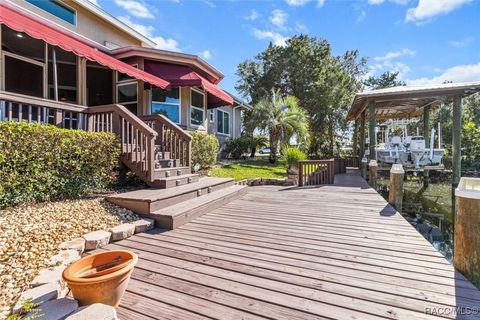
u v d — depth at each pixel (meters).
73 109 5.02
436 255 2.82
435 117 18.03
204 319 1.78
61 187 4.07
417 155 10.31
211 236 3.48
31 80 7.25
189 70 9.43
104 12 9.48
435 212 7.39
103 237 3.10
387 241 3.27
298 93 20.14
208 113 12.70
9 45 6.97
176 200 4.63
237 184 7.76
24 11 6.32
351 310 1.87
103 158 4.67
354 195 6.54
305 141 13.16
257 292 2.11
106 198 4.32
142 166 5.18
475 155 14.00
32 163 3.63
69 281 1.76
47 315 1.64
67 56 7.75
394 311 1.86
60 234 3.02
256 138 14.78
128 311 1.87
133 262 1.97
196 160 8.16
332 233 3.59
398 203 5.29
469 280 2.29
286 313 1.84
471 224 2.33
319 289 2.15
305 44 20.12
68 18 8.55
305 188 7.81
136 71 7.18
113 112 5.16
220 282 2.27
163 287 2.19
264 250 2.99
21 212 3.36
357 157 15.69
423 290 2.13
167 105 9.25
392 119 15.76
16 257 2.40
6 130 3.33
